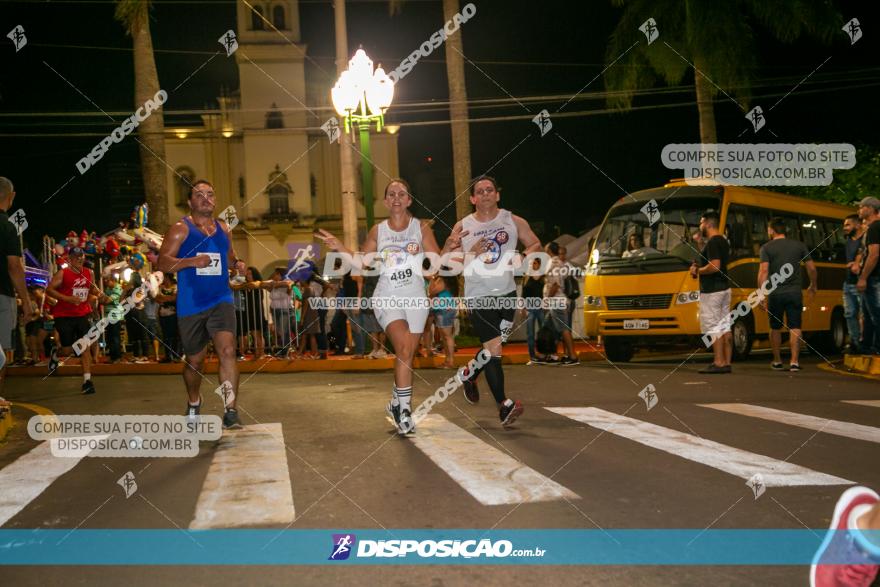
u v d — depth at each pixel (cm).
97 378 1403
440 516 400
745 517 389
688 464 508
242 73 5366
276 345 1514
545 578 314
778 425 657
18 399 1069
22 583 324
